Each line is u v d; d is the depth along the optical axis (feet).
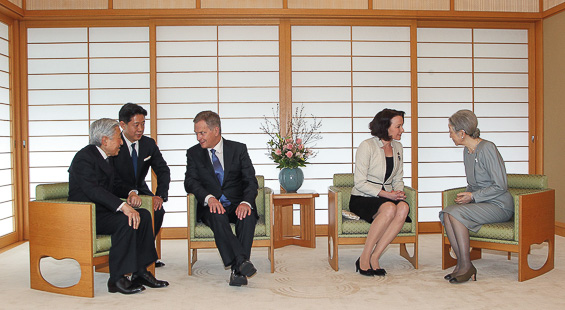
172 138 13.70
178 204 13.70
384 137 9.78
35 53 13.57
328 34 13.91
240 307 7.37
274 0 13.48
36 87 13.57
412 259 10.07
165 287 8.57
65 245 8.13
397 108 14.03
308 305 7.43
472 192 9.35
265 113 13.83
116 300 7.80
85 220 7.94
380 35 14.01
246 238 8.71
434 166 14.30
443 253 9.62
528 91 14.52
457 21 14.21
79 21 13.52
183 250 12.07
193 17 13.41
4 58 12.94
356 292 8.12
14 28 13.37
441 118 14.30
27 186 13.53
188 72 13.71
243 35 13.75
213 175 9.47
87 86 13.62
